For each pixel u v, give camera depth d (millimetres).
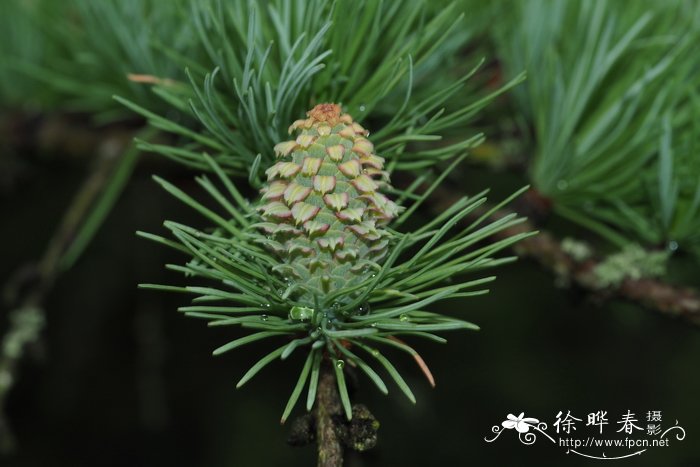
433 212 377
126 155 390
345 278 315
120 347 706
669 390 726
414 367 600
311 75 315
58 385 709
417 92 364
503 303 729
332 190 311
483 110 389
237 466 725
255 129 322
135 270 600
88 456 729
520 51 375
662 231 359
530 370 735
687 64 349
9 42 424
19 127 437
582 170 364
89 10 381
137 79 336
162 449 735
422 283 321
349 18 330
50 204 672
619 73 366
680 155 351
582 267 364
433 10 353
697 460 691
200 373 745
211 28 333
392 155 333
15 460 716
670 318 359
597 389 728
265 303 312
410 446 707
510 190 562
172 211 604
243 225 323
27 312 406
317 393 318
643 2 366
